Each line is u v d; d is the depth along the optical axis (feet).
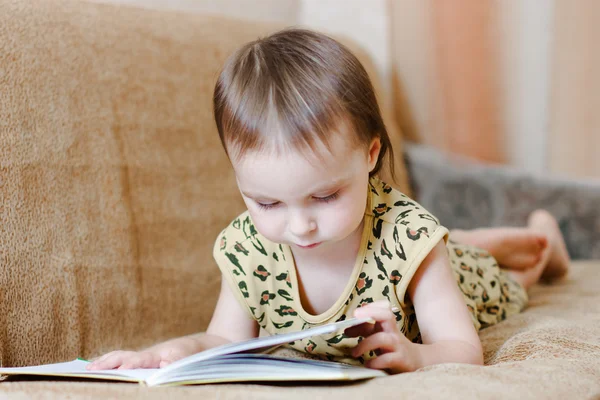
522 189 5.80
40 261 3.31
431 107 6.88
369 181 2.94
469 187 6.05
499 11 6.67
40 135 3.45
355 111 2.44
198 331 4.09
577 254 5.63
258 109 2.34
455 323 2.78
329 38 2.67
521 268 4.39
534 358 2.63
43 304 3.28
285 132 2.27
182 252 4.10
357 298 2.87
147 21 4.37
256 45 2.68
